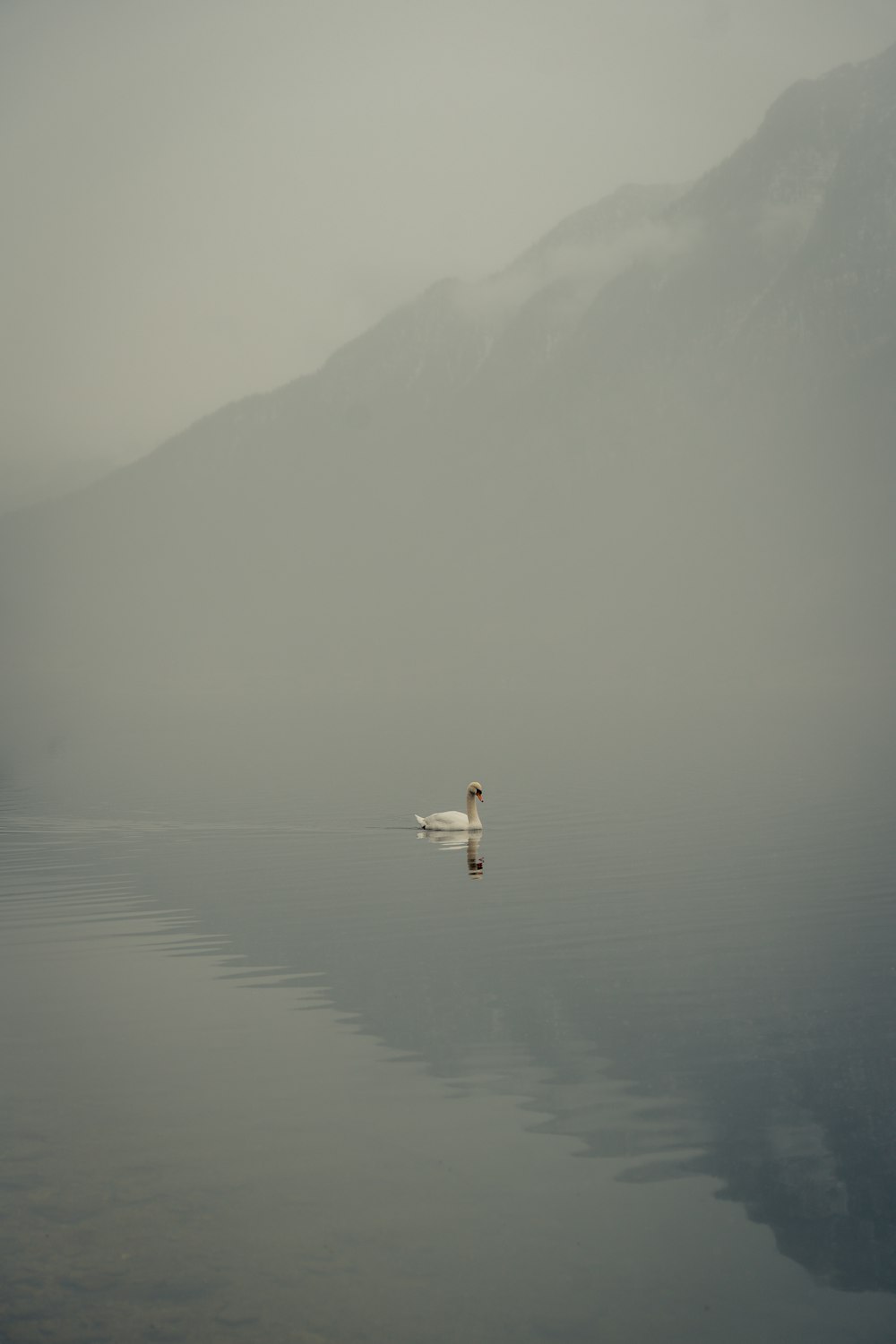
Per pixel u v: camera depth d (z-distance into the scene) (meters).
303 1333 8.92
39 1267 9.89
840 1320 9.04
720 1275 9.60
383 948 19.67
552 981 17.30
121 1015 16.45
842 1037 14.48
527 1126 12.33
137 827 35.22
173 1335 8.89
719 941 19.12
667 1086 13.22
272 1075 13.99
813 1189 10.85
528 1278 9.59
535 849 29.00
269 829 34.00
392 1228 10.41
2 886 26.75
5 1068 14.46
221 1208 10.81
